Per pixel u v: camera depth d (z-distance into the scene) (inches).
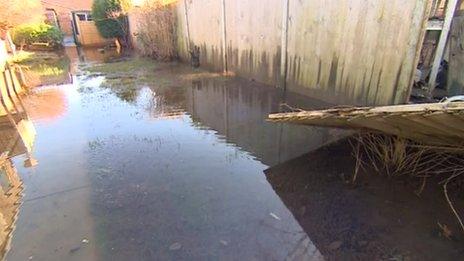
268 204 113.7
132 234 102.2
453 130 83.7
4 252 97.1
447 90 141.9
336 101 197.2
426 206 102.9
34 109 256.8
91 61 526.9
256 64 274.1
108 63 487.5
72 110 247.8
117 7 705.6
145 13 488.7
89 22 807.7
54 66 497.0
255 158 149.6
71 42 879.1
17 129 210.1
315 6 198.1
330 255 89.4
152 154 159.5
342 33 182.7
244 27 277.0
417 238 91.7
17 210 118.3
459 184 109.7
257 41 264.4
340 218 103.1
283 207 111.6
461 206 100.5
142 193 125.0
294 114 111.3
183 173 138.9
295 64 227.6
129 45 691.4
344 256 88.7
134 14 593.3
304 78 221.6
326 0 189.2
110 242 99.2
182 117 215.6
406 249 88.5
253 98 239.1
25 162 158.4
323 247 92.5
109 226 106.7
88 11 863.1
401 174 120.0
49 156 163.6
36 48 701.3
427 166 119.4
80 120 221.1
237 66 305.0
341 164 132.6
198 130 189.8
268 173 135.2
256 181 129.6
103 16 722.2
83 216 112.7
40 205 120.9
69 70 443.8
